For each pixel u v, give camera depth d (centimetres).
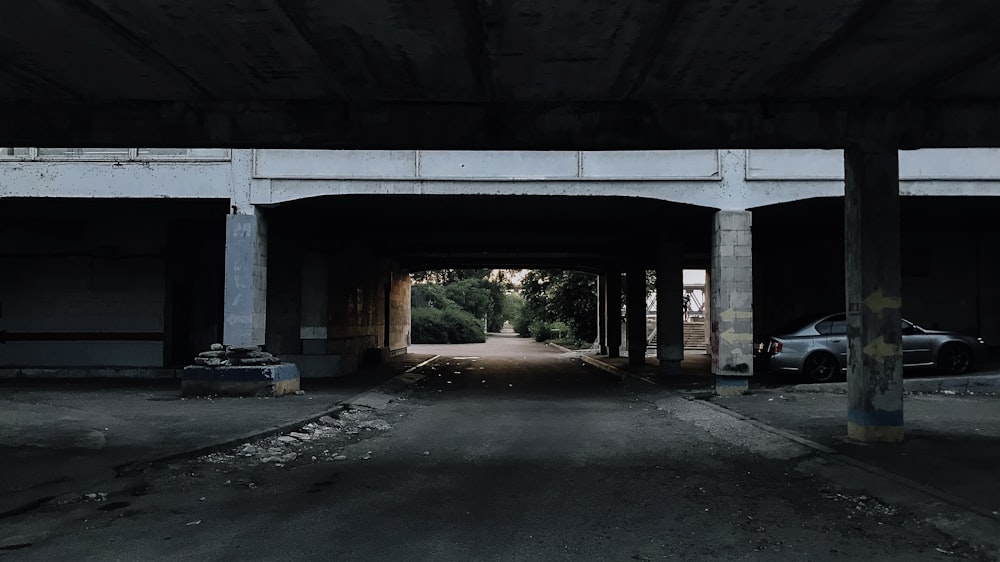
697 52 802
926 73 885
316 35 754
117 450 895
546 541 580
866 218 988
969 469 781
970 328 2086
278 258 2025
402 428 1223
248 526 620
